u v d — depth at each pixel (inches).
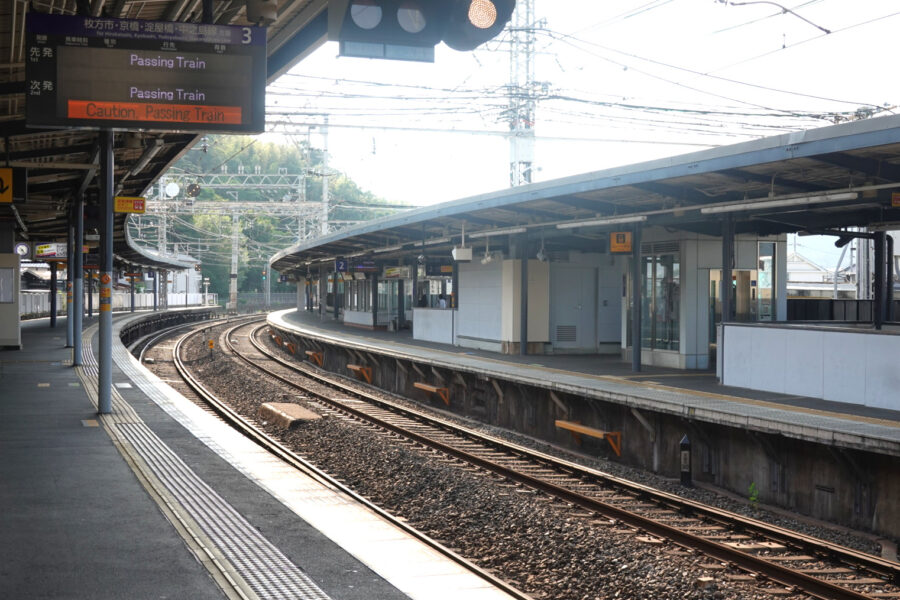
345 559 265.3
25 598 219.3
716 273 832.9
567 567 332.2
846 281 1612.9
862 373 552.7
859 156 527.5
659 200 757.9
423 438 629.3
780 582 321.1
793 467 494.3
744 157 544.1
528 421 759.1
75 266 877.2
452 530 395.9
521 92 1128.2
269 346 1814.7
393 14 208.1
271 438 610.9
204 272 4443.9
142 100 370.0
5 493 336.2
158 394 664.4
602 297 1066.7
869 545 413.7
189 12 453.4
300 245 1744.6
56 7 441.1
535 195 755.4
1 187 597.9
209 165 3902.6
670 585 302.4
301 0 379.6
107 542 271.9
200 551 264.4
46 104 363.9
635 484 485.7
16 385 707.4
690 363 821.2
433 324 1261.1
